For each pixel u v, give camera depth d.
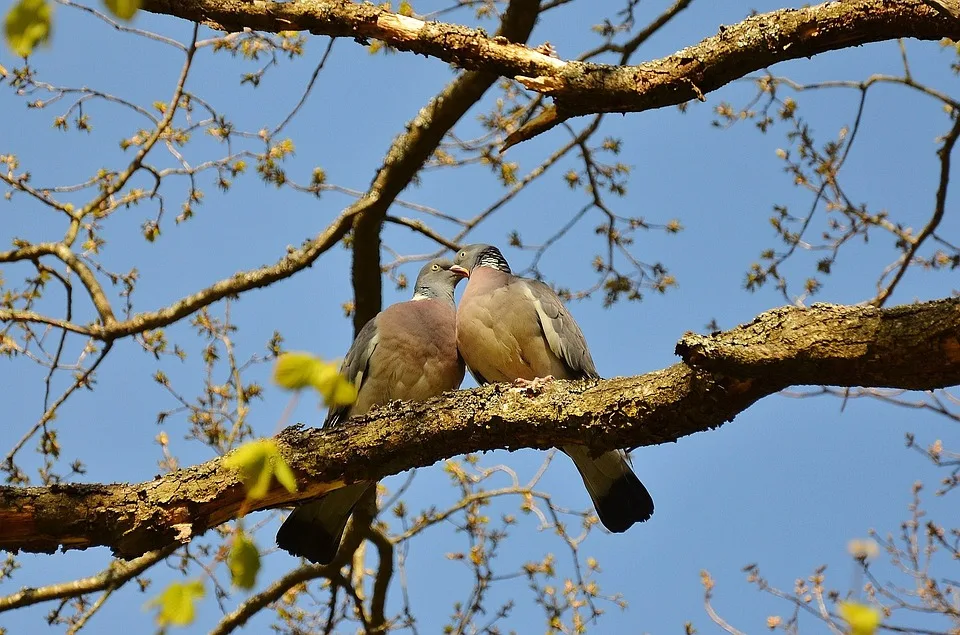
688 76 8.48
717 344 6.58
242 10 9.41
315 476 7.96
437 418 7.84
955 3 7.83
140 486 7.73
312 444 7.99
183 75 11.79
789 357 6.46
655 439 7.34
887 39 8.26
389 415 8.02
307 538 9.86
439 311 11.41
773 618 10.34
